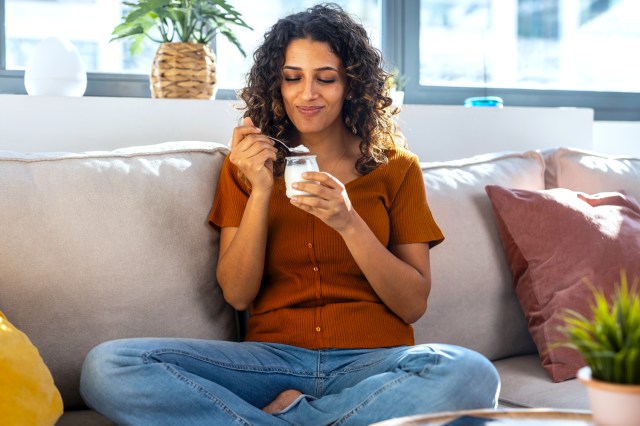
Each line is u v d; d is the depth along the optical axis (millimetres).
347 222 1631
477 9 3184
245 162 1699
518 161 2332
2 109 2121
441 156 2670
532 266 2020
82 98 2191
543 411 1187
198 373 1561
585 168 2332
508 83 3250
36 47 2287
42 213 1666
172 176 1836
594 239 1983
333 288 1751
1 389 1330
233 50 2830
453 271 2025
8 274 1611
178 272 1776
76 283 1662
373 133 1857
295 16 1830
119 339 1580
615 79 3416
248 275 1739
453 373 1471
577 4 3342
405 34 3043
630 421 961
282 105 1844
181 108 2291
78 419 1595
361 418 1484
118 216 1734
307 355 1687
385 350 1646
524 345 2127
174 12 2359
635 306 983
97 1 2703
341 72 1813
